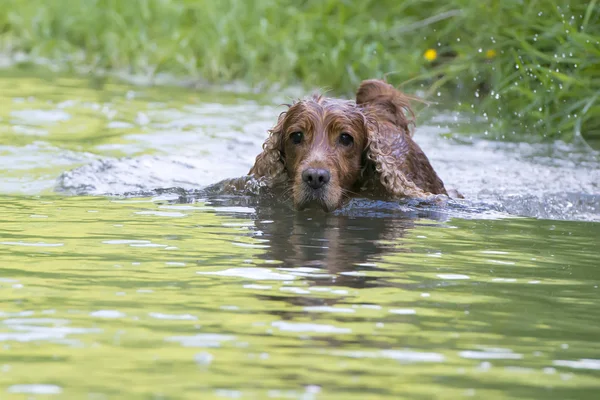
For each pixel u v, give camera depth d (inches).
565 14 711.1
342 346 219.0
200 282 276.1
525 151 599.8
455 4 842.2
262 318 239.9
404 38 897.5
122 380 193.9
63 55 1039.6
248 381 194.7
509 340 228.2
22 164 505.0
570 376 203.5
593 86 660.1
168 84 875.4
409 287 278.2
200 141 586.9
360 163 454.0
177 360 206.5
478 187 500.7
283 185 456.1
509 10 764.0
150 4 1050.7
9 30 1138.0
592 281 292.4
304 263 305.7
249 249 326.3
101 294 260.8
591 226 397.1
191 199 436.5
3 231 348.8
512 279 292.4
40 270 288.4
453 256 325.4
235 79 910.4
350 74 842.8
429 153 585.6
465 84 808.9
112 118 654.5
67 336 222.4
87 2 1099.3
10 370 198.7
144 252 316.5
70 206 408.8
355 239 351.6
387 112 511.5
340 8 913.5
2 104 692.1
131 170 493.7
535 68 663.1
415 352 216.5
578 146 621.6
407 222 394.0
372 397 187.9
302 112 443.8
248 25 979.9
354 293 268.5
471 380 199.2
